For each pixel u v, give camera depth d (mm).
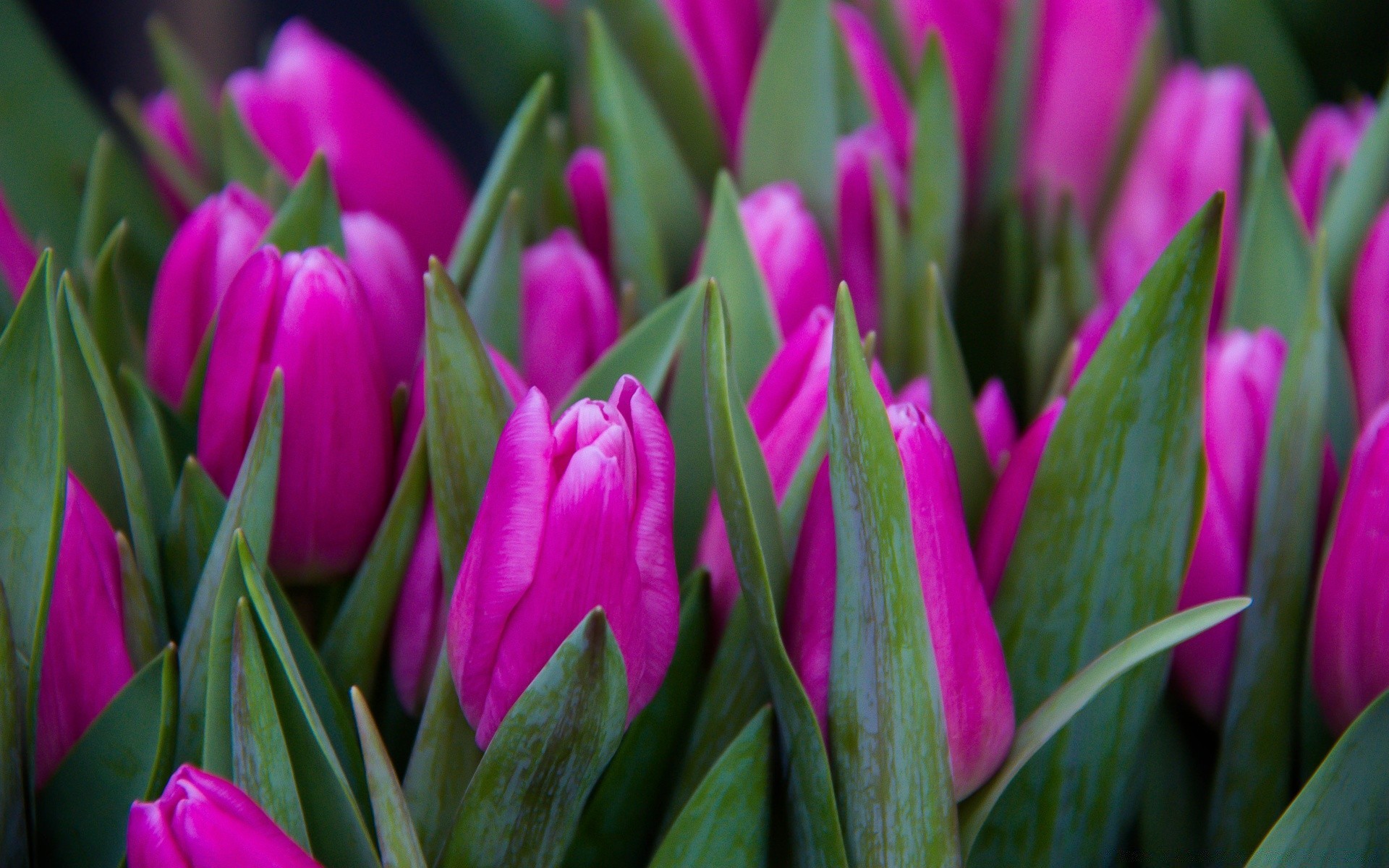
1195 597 675
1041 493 652
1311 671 668
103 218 739
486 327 694
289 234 687
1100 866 667
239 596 632
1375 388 712
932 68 729
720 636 659
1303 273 716
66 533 646
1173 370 642
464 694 627
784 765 644
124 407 683
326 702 651
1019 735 641
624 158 723
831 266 734
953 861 632
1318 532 684
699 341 683
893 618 623
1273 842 646
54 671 649
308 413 650
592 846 659
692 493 681
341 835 631
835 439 623
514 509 614
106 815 648
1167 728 689
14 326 643
